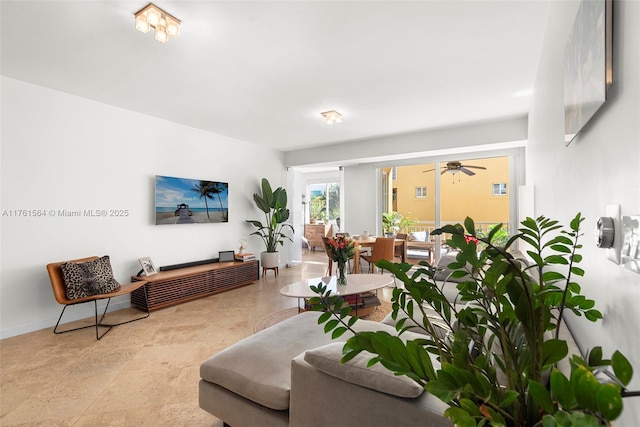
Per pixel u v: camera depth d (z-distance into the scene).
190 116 4.46
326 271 6.56
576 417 0.40
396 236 6.50
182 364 2.58
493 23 2.29
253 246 6.14
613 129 0.84
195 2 2.06
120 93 3.61
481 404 0.60
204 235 5.20
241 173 5.89
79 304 3.66
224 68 2.99
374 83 3.32
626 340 0.78
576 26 1.17
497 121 4.62
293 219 7.20
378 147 5.74
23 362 2.61
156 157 4.49
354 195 6.93
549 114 2.16
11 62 2.87
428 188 6.16
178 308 4.07
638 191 0.68
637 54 0.68
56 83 3.33
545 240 2.29
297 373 1.37
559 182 1.77
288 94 3.63
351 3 2.08
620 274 0.82
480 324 0.81
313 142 6.08
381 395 1.16
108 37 2.47
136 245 4.25
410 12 2.18
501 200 5.57
